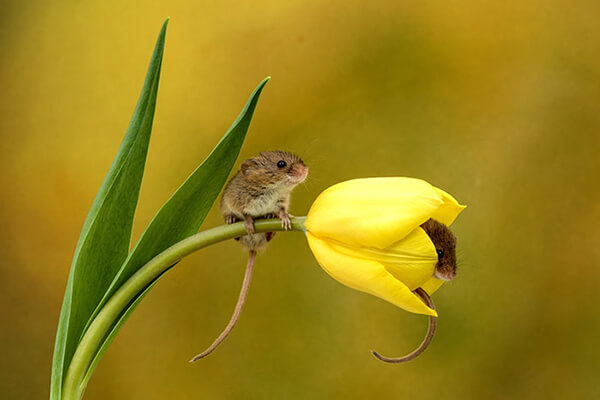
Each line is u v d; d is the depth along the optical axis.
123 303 1.29
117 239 1.30
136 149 1.30
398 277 1.29
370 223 1.28
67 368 1.29
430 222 1.32
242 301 1.36
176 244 1.29
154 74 1.30
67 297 1.30
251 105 1.29
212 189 1.30
